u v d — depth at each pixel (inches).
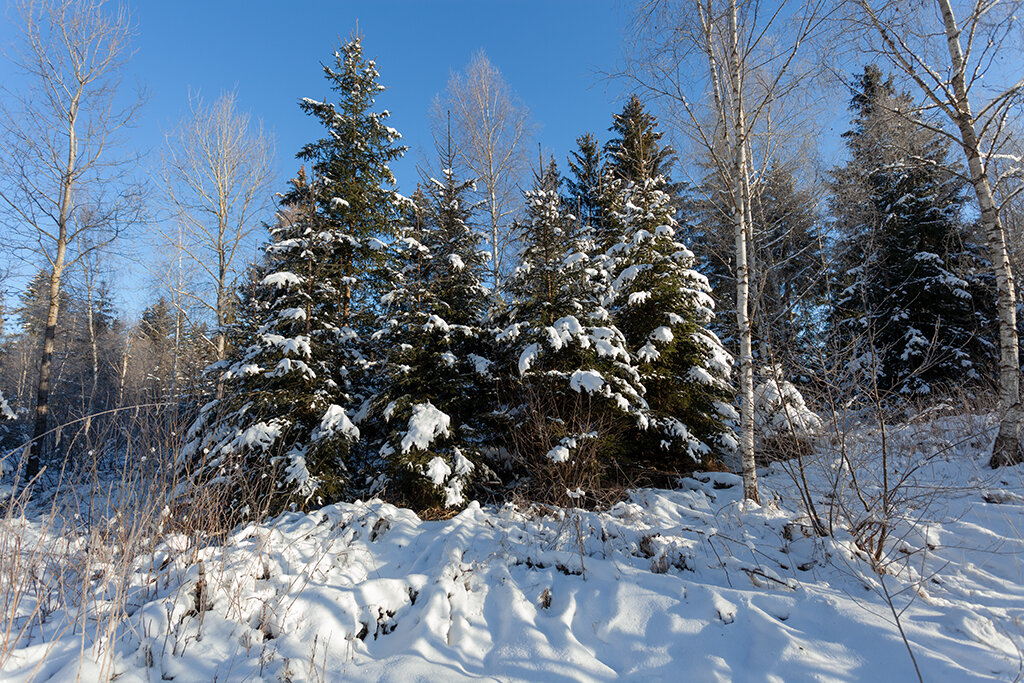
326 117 449.7
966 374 467.2
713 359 362.0
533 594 156.6
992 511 195.3
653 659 126.9
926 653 116.0
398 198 404.5
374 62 466.0
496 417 311.9
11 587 139.3
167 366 780.0
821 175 532.4
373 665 126.4
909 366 501.7
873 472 200.8
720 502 263.7
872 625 128.4
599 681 119.6
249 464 292.2
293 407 314.8
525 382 301.1
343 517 211.3
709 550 183.3
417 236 354.9
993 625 127.6
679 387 358.3
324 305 355.3
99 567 152.8
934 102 291.4
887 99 341.1
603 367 320.5
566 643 133.4
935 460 268.1
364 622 144.4
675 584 155.6
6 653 112.3
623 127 702.5
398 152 464.4
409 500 304.7
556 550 181.8
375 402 323.6
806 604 141.8
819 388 186.2
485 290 362.6
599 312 339.9
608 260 413.1
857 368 187.5
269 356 328.2
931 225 518.6
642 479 324.2
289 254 362.9
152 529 175.3
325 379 334.0
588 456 273.4
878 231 511.8
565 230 345.4
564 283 338.3
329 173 438.0
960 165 455.8
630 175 581.0
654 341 355.3
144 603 142.9
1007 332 263.4
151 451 195.3
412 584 159.2
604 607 148.7
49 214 540.4
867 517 180.4
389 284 379.9
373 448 349.7
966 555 168.7
